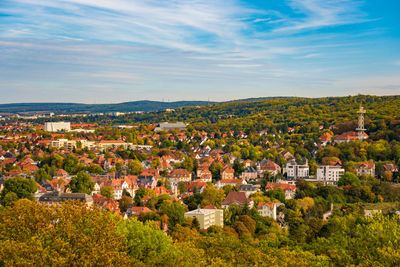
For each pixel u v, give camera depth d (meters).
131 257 136.25
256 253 171.50
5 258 103.56
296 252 174.38
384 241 139.25
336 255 150.00
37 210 123.38
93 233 117.12
